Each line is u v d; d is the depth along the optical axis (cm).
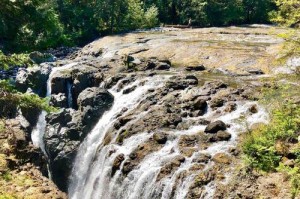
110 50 3631
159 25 6178
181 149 1578
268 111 1708
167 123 1808
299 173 1259
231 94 1953
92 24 5456
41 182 1766
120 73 2628
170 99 2019
